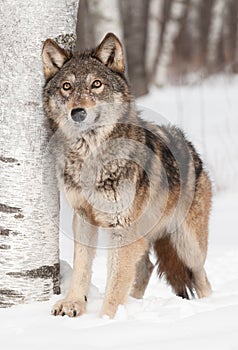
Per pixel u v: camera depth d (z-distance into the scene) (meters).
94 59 9.47
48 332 7.84
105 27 28.86
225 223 17.83
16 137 9.30
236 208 19.36
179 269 11.37
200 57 42.44
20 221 9.34
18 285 9.37
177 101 33.44
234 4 47.09
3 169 9.34
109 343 7.27
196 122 29.53
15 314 8.85
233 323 7.58
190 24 48.31
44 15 9.34
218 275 12.88
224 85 37.12
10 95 9.27
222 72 40.62
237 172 22.75
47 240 9.54
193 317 7.93
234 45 44.72
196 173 11.21
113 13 28.91
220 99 33.97
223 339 7.04
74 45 9.84
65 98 9.18
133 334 7.52
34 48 9.31
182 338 7.23
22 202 9.34
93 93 9.19
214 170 22.16
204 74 38.56
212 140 26.78
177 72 39.84
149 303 9.34
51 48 9.28
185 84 38.22
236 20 46.50
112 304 9.10
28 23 9.25
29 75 9.30
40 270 9.48
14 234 9.34
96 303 9.69
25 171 9.33
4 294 9.37
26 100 9.30
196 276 11.30
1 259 9.37
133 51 34.59
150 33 42.88
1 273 9.37
